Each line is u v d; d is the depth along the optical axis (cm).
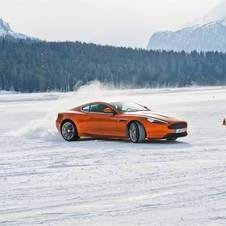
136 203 1195
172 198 1241
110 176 1544
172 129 2430
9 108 7181
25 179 1520
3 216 1101
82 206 1177
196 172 1589
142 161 1841
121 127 2505
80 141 2608
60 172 1633
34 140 2675
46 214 1111
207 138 2623
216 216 1068
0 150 2239
